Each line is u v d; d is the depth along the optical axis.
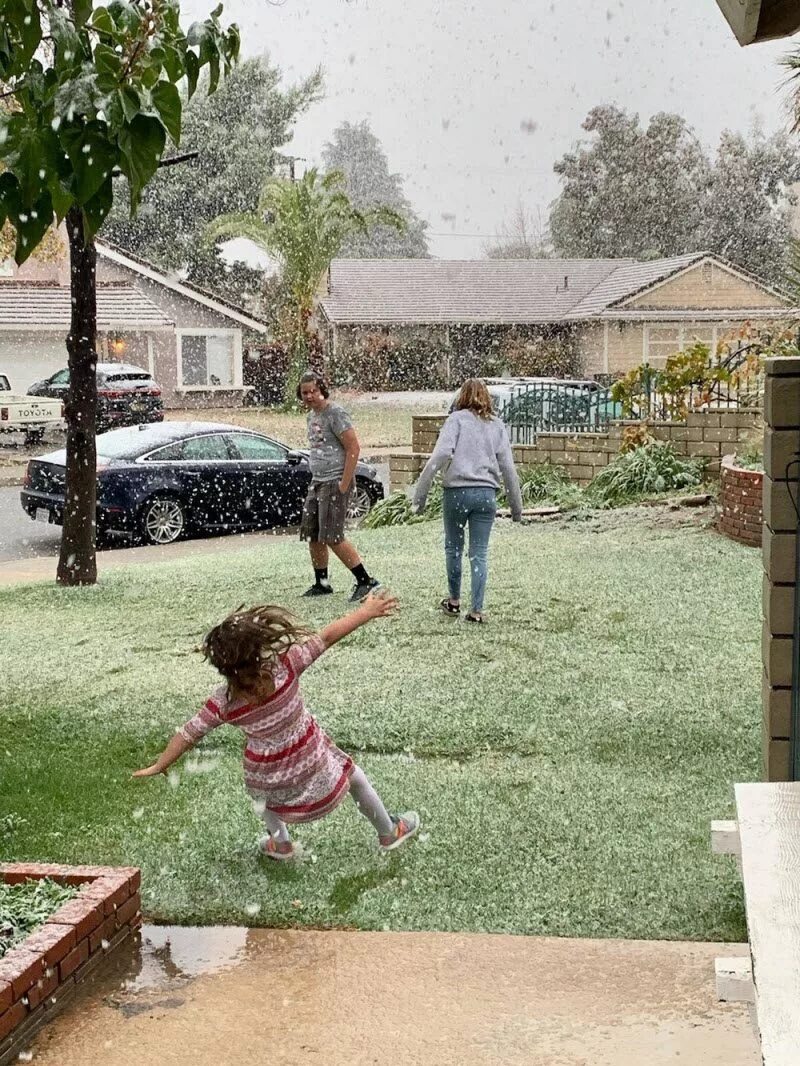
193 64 3.84
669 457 15.27
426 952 4.24
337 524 9.88
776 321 16.53
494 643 8.39
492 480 8.97
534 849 5.05
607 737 6.42
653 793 5.64
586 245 71.38
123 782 5.97
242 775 6.07
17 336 36.91
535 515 14.37
